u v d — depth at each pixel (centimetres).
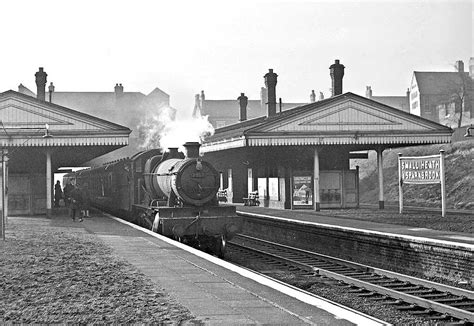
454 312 1091
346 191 3347
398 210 3030
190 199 1891
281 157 3278
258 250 2039
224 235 1919
